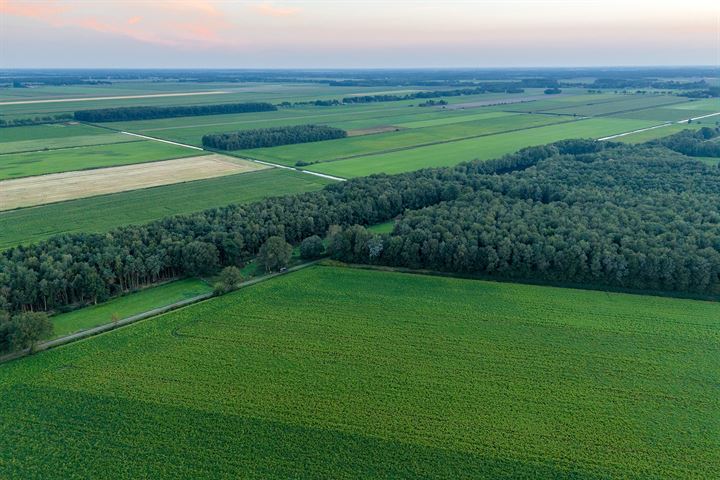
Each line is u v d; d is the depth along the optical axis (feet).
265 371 220.02
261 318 266.16
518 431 186.09
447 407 198.39
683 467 170.71
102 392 206.18
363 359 229.25
